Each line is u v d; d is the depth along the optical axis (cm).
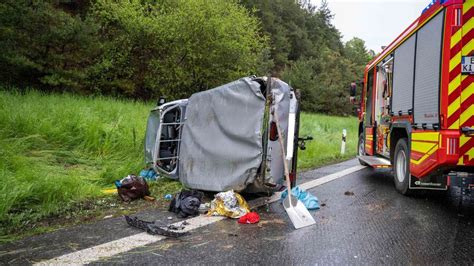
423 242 394
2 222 459
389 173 888
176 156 711
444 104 497
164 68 1966
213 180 564
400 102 677
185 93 2089
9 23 1391
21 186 532
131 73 1986
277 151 536
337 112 4875
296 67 4850
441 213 515
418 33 590
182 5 1952
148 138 797
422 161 548
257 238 407
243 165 526
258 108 518
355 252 365
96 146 853
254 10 2384
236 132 538
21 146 734
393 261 343
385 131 825
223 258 350
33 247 380
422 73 568
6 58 1364
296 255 358
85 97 1503
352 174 870
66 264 337
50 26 1458
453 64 493
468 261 343
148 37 1977
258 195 610
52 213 501
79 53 1652
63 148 817
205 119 601
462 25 490
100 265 335
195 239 404
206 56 2014
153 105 1598
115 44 1956
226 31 2036
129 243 391
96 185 665
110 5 1955
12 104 953
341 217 492
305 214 462
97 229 440
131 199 575
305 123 2039
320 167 998
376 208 542
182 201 503
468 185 514
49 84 1571
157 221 460
